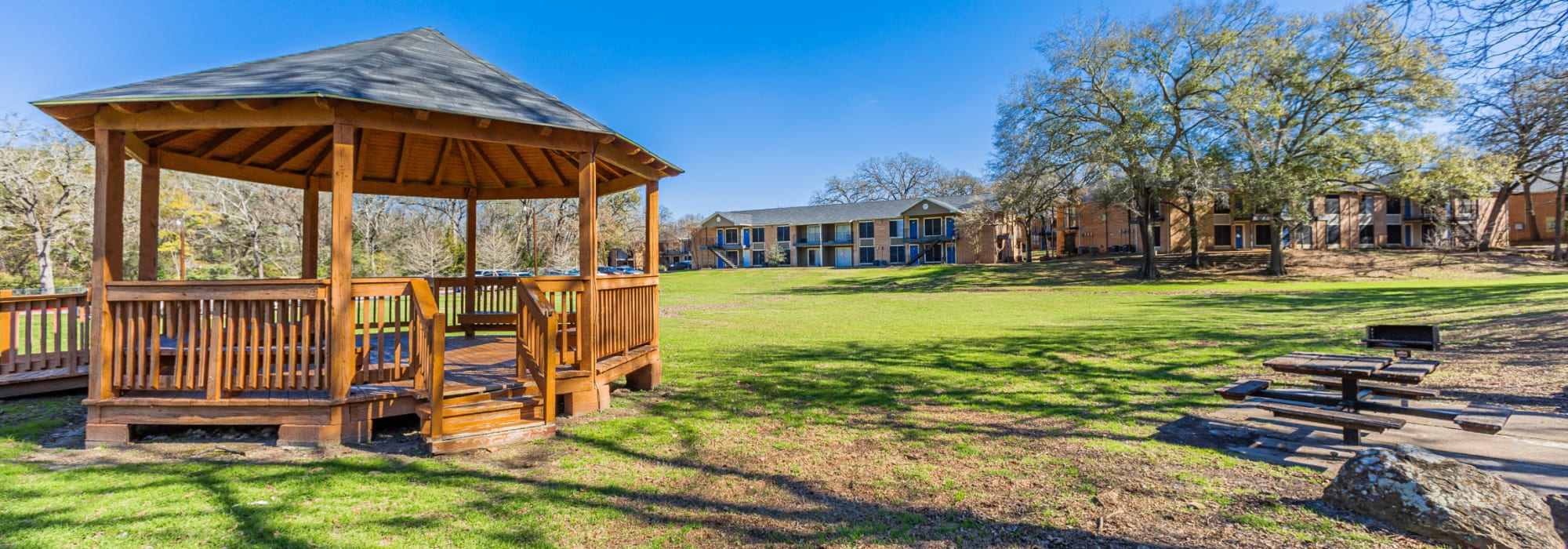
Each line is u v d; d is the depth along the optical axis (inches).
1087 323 582.2
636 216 1665.8
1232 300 824.3
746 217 2687.0
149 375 197.6
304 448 190.2
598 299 243.6
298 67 216.7
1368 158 1128.2
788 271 2085.4
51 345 404.8
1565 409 208.4
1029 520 133.6
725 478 166.4
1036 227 2156.7
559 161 325.7
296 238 1267.2
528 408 215.2
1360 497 129.4
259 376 199.3
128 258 1045.2
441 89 215.0
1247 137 1117.1
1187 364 332.5
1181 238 1788.9
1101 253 1946.4
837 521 136.3
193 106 182.5
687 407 251.6
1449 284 952.9
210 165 270.2
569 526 134.3
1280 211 1223.5
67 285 1050.1
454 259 1275.8
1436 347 226.5
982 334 511.5
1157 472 162.2
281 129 261.1
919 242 2231.8
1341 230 1793.8
